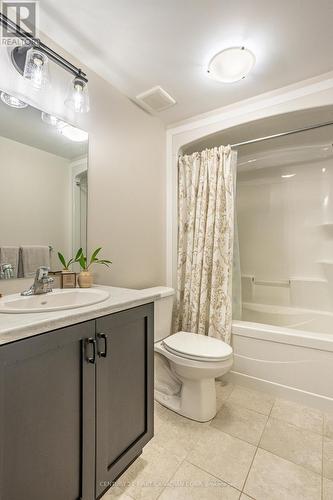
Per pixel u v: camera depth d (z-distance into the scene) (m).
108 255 1.70
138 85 1.75
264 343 1.79
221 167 2.01
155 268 2.16
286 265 2.64
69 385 0.85
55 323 0.79
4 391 0.68
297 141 2.41
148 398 1.21
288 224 2.64
